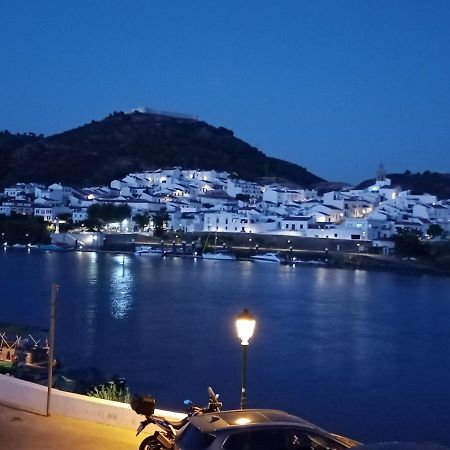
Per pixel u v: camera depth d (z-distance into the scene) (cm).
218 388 4631
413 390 4747
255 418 1130
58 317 7531
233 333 6775
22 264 15012
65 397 1720
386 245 18988
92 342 6122
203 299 9644
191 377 4922
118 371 5038
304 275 14750
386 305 9644
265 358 5659
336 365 5491
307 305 9381
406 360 5778
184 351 5834
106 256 18825
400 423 3969
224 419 1126
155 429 1573
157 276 13150
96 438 1552
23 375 4266
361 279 14150
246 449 1064
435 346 6462
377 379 5041
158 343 6156
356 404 4347
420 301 10256
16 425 1633
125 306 8600
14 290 9931
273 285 12169
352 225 19625
